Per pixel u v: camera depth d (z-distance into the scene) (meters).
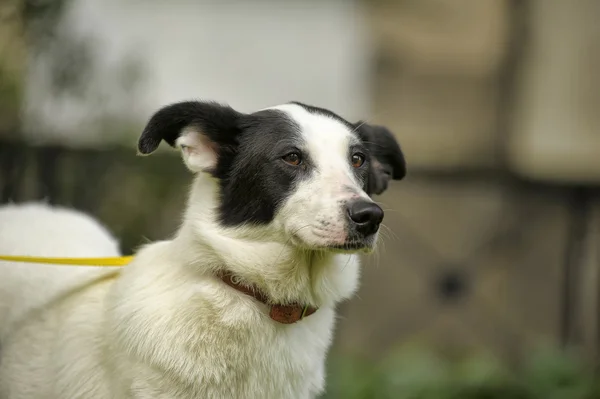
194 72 12.99
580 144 12.77
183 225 4.71
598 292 10.53
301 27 13.46
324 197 4.41
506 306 11.18
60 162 8.69
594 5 12.73
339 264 4.73
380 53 13.05
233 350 4.40
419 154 12.66
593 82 12.81
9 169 8.37
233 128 4.70
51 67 8.62
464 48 12.88
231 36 13.23
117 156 8.95
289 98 13.40
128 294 4.53
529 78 12.88
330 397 8.28
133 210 8.89
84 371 4.65
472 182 11.60
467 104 12.85
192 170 4.70
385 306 11.12
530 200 11.30
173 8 12.84
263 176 4.57
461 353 10.80
